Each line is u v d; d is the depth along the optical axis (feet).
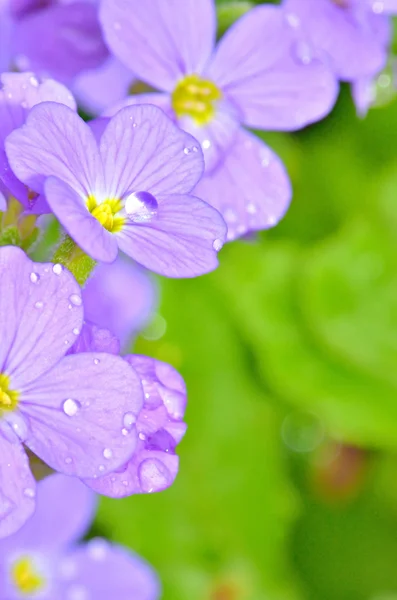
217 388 1.05
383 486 1.07
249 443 1.05
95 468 0.65
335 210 1.11
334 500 1.09
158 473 0.66
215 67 0.76
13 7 0.82
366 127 1.10
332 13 0.78
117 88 0.83
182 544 1.02
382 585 1.06
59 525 0.86
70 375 0.66
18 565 0.87
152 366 0.67
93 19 0.81
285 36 0.77
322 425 1.07
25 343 0.66
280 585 1.03
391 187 1.09
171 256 0.67
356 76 0.78
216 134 0.76
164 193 0.68
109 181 0.68
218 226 0.68
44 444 0.66
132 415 0.65
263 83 0.77
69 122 0.67
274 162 0.77
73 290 0.66
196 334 1.06
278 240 1.11
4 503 0.65
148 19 0.75
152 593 0.88
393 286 1.05
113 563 0.88
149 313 0.95
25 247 0.71
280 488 1.06
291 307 1.06
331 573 1.06
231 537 1.03
